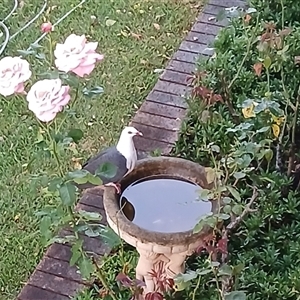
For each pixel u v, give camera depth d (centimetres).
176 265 279
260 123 324
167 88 391
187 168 288
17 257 332
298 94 325
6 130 390
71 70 233
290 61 363
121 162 282
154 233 265
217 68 367
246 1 423
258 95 351
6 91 232
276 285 293
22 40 440
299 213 319
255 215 312
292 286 292
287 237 312
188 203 283
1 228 344
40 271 316
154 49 436
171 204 283
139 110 379
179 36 445
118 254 317
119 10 464
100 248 320
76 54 232
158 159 290
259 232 313
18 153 378
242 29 395
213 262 259
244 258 302
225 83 350
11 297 319
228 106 351
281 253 310
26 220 347
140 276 288
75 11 463
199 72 355
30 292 310
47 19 455
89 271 252
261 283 292
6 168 370
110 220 272
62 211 250
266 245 309
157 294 266
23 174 367
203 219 256
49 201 353
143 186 289
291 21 398
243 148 284
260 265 302
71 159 369
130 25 453
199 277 272
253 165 333
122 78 417
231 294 249
